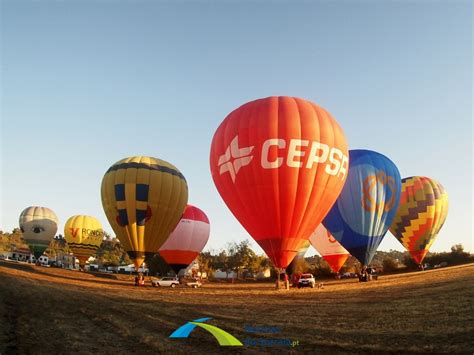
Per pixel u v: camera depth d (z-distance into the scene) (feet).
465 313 49.01
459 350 31.83
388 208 108.47
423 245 150.41
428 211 148.66
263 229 79.25
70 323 45.21
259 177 77.56
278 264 79.46
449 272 143.84
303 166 77.51
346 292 87.76
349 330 41.81
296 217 78.07
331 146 80.59
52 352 32.42
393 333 39.42
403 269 225.56
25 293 69.67
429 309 54.34
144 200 112.57
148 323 46.55
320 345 35.45
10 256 286.05
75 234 208.13
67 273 164.04
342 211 106.42
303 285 113.80
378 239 107.65
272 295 84.48
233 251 264.93
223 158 82.79
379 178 107.65
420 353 31.83
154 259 225.35
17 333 38.17
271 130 78.38
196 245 152.46
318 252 133.18
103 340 37.24
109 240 458.91
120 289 99.45
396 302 64.34
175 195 118.11
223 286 139.44
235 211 83.25
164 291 96.63
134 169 114.01
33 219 197.06
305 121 79.82
